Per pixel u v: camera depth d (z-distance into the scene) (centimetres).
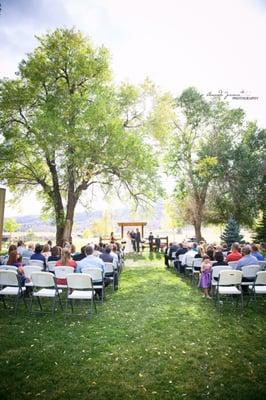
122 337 577
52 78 1983
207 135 3216
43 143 1650
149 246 2670
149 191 1956
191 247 1477
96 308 782
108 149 1716
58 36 1950
